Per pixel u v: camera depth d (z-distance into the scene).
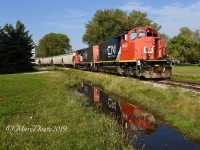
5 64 47.16
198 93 17.11
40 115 11.96
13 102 14.81
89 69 52.81
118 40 33.00
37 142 8.60
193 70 50.50
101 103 17.48
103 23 85.06
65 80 31.42
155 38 27.88
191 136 10.31
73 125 10.53
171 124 11.98
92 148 8.24
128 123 12.41
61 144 8.30
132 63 28.95
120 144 9.02
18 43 48.44
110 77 28.84
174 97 15.50
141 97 17.22
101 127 10.35
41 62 108.19
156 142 9.77
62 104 14.59
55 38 141.25
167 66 26.56
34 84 24.88
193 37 110.19
